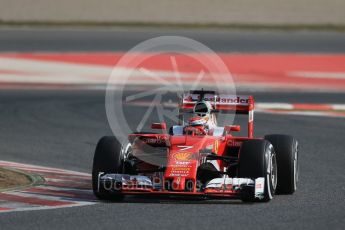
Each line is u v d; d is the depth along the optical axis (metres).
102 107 71.94
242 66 108.88
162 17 174.00
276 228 28.53
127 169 35.81
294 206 33.16
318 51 128.12
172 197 35.16
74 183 38.88
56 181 39.25
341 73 105.50
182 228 28.30
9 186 37.12
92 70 103.25
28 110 69.56
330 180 40.75
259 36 148.75
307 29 162.62
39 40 136.62
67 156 48.59
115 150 34.31
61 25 160.25
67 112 68.56
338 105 74.94
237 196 33.06
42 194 35.41
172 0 193.00
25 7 178.25
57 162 46.38
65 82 93.06
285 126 61.62
